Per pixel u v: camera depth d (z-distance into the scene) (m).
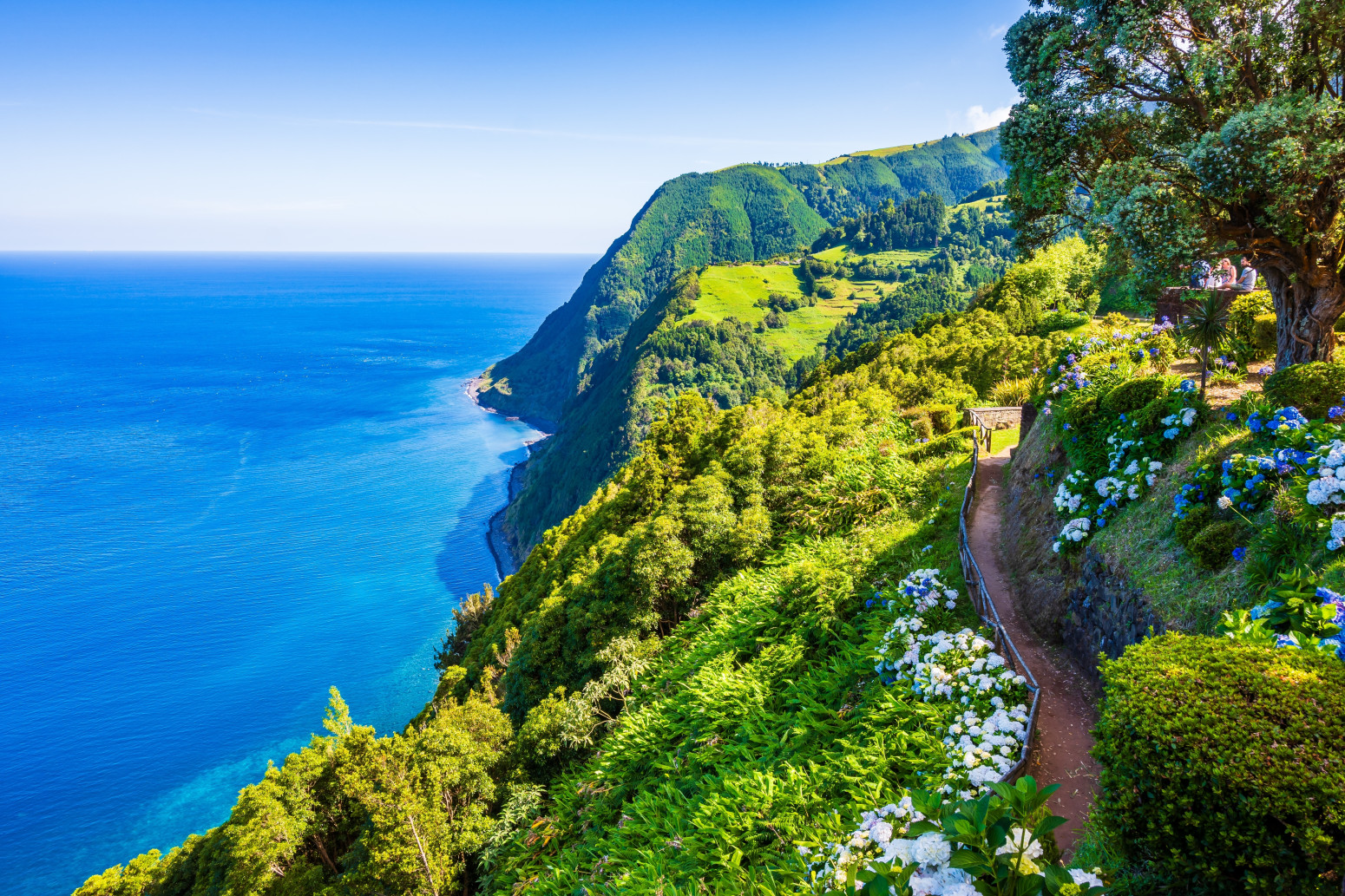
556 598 34.28
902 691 13.60
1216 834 5.85
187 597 112.06
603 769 21.16
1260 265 15.41
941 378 49.09
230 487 168.75
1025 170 17.59
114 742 76.31
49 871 60.28
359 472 182.88
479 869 23.23
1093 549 13.40
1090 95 16.52
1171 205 13.80
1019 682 11.95
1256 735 5.79
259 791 25.81
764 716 17.17
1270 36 14.16
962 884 5.72
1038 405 20.88
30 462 186.00
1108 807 6.80
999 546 18.31
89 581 117.69
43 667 91.38
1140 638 11.23
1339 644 7.31
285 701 83.75
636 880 13.70
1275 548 9.67
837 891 7.72
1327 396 11.31
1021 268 76.25
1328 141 12.20
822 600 19.47
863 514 26.17
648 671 25.77
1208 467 11.79
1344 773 5.33
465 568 125.38
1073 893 5.40
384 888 22.41
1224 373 17.58
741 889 11.68
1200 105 15.65
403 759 24.50
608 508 47.34
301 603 110.31
